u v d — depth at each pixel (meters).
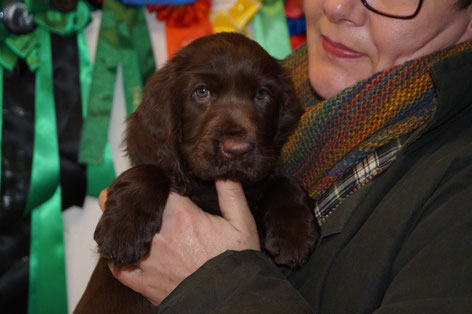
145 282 1.55
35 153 2.87
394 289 1.11
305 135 1.88
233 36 2.04
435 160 1.38
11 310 2.87
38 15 2.83
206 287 1.30
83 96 2.96
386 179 1.52
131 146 1.97
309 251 1.62
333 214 1.61
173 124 1.91
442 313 0.96
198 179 1.90
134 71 2.99
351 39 1.81
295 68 2.41
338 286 1.37
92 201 3.10
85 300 1.78
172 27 3.09
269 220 1.71
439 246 1.09
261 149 1.79
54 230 2.94
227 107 1.89
